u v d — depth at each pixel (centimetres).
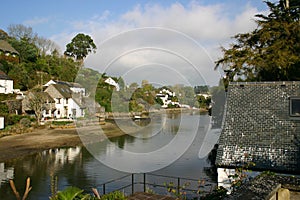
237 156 884
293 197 327
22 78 5034
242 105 1047
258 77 2041
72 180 1422
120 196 749
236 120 1004
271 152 863
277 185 322
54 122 3722
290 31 1914
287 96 1020
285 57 1820
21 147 2381
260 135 929
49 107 4275
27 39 6344
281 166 810
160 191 1114
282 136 903
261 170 823
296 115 948
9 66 5034
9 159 1961
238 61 2073
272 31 1973
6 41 5772
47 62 5941
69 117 4150
